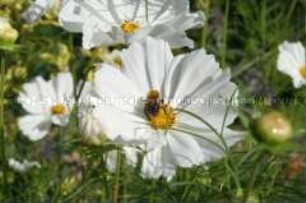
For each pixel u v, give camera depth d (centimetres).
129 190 43
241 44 77
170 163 34
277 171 41
